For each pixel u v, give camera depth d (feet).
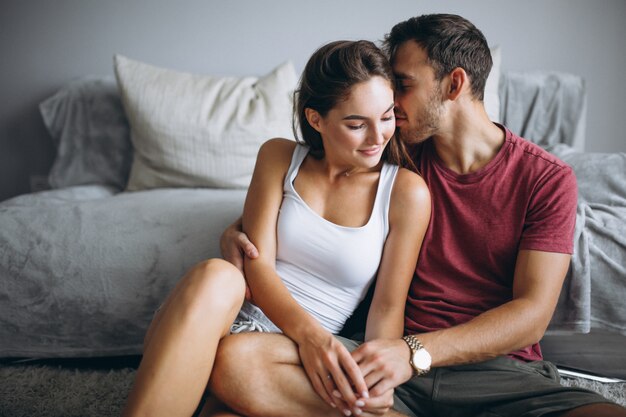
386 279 3.97
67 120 7.84
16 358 5.53
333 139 3.83
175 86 7.27
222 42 8.46
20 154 8.87
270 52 8.46
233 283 3.55
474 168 4.17
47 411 4.73
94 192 7.32
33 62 8.57
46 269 5.28
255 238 4.16
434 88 3.98
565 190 3.90
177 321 3.34
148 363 3.30
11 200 6.38
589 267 4.76
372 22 8.29
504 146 4.06
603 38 8.18
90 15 8.41
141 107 7.11
